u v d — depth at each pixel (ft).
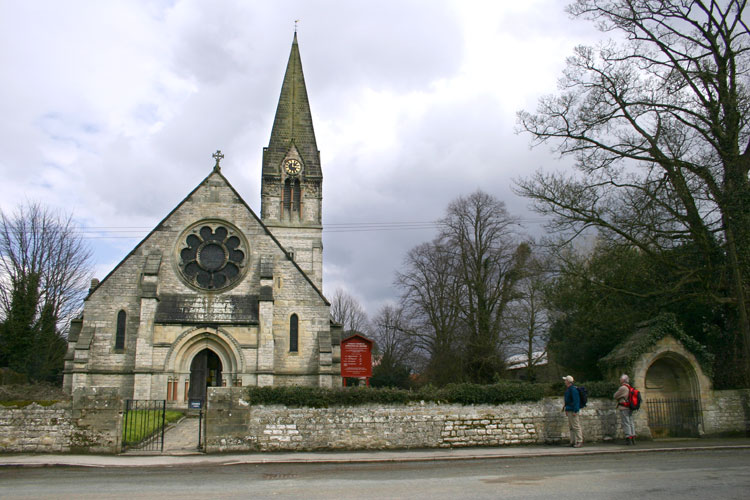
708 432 86.02
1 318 175.32
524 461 66.49
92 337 131.03
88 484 52.31
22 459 67.56
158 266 134.82
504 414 81.00
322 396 77.36
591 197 99.55
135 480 54.75
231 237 143.13
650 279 101.09
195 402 129.18
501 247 189.67
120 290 134.62
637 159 97.60
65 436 73.36
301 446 75.82
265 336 133.80
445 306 193.26
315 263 209.36
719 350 97.04
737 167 89.25
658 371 90.22
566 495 44.32
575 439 77.51
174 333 131.85
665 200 93.56
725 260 91.56
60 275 188.96
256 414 76.02
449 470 59.72
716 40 94.02
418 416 78.84
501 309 186.50
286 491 47.83
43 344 174.60
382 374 244.83
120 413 74.49
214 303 136.56
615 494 44.50
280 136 218.79
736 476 52.29
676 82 94.63
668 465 60.13
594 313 104.73
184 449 78.54
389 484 50.80
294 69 228.43
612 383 85.05
